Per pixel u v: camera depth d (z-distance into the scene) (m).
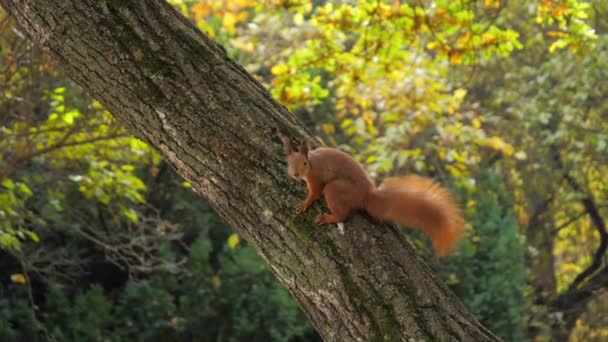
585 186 22.75
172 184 17.86
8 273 17.23
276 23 14.90
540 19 10.76
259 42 14.98
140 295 16.44
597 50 17.50
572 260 26.73
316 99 11.68
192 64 4.81
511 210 19.14
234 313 16.41
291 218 4.43
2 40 12.22
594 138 18.89
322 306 4.25
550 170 22.50
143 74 4.75
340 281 4.20
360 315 4.10
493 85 21.27
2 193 11.70
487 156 22.14
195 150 4.63
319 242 4.34
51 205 13.62
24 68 12.16
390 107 14.59
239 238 16.31
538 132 21.70
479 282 17.67
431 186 4.76
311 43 11.53
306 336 17.52
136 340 16.39
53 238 16.52
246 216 4.53
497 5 11.80
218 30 14.69
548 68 18.62
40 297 17.66
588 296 23.14
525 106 18.80
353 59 11.48
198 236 18.08
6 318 15.66
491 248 18.00
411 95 14.47
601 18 19.64
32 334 15.74
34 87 12.78
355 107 17.64
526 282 20.06
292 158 4.46
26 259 13.74
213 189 4.62
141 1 4.95
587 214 25.05
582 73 18.41
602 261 25.55
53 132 11.95
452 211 4.64
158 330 16.39
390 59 11.59
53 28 4.88
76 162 12.80
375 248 4.29
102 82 4.81
